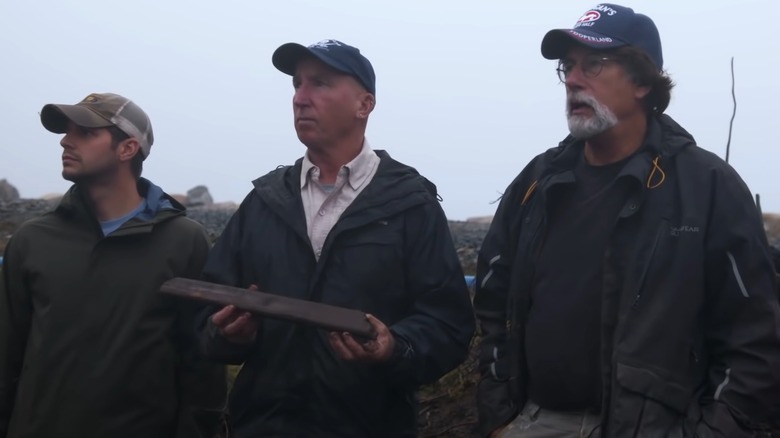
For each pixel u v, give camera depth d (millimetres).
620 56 3855
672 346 3598
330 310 3520
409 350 3729
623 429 3561
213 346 3812
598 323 3738
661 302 3613
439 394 5559
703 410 3641
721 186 3711
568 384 3779
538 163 4133
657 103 3939
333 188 4004
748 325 3611
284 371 3838
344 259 3863
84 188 4309
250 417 3924
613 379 3621
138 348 4113
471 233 18375
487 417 4055
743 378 3580
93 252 4160
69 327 4102
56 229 4234
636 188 3742
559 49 3990
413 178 4020
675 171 3775
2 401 4230
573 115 3908
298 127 3994
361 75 4012
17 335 4250
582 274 3793
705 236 3666
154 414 4168
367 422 3846
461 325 3941
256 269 3963
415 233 3922
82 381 4066
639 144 3928
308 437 3818
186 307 4195
